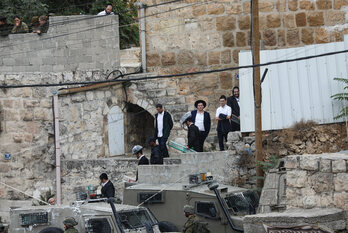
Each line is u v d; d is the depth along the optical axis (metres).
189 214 62.25
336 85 77.31
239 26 89.00
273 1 88.44
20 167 84.56
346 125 75.56
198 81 89.62
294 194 49.25
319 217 44.31
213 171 76.06
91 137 87.81
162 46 90.81
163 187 69.31
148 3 91.06
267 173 66.94
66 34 86.69
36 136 84.75
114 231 60.41
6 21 89.38
